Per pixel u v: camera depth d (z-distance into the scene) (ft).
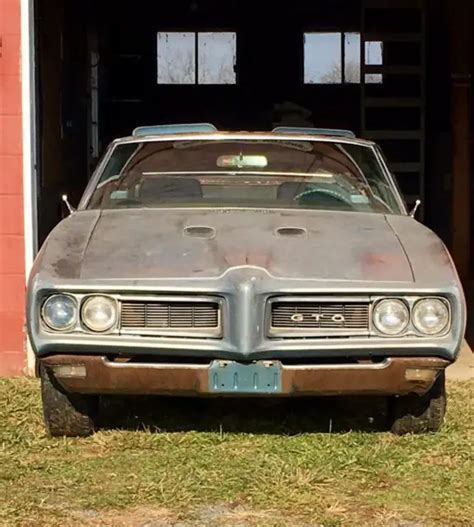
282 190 16.85
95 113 43.60
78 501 12.28
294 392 13.21
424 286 13.21
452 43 38.17
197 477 13.08
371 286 13.12
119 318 13.16
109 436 14.96
